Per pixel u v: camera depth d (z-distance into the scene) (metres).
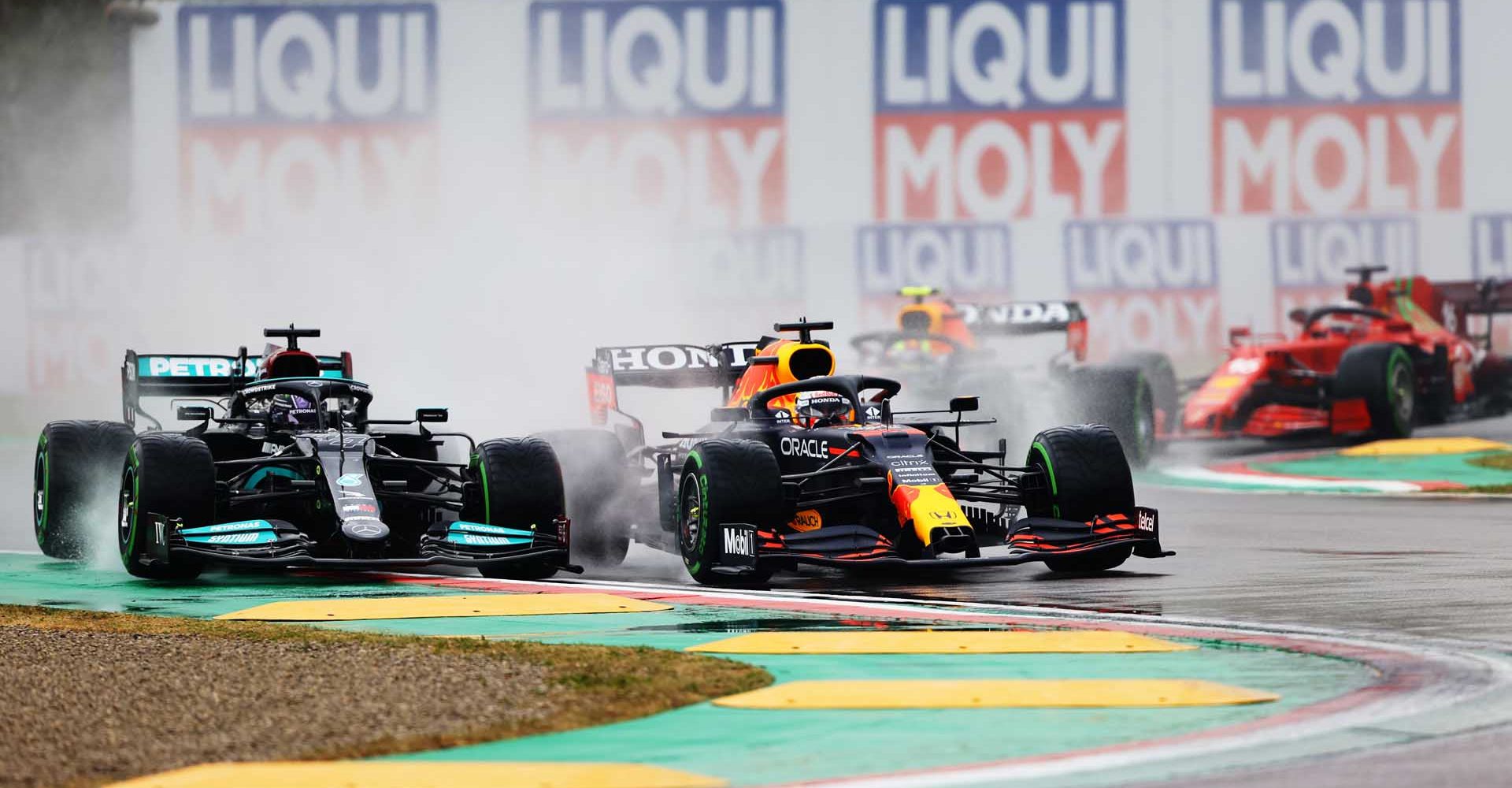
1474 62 128.88
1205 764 22.84
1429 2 128.62
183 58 132.12
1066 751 23.72
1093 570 44.72
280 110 131.50
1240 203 129.00
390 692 27.38
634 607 38.19
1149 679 28.41
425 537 44.44
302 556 41.91
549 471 44.91
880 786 22.02
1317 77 128.88
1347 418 85.62
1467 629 34.00
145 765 23.11
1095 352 128.75
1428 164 129.00
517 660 29.97
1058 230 129.00
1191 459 84.06
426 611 37.53
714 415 46.03
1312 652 31.36
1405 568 43.84
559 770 22.72
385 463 45.56
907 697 27.22
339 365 52.06
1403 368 86.44
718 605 38.53
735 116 130.25
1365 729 24.78
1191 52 128.75
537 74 130.88
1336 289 129.12
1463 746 23.66
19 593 41.94
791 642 32.59
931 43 129.75
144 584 43.72
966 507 46.81
